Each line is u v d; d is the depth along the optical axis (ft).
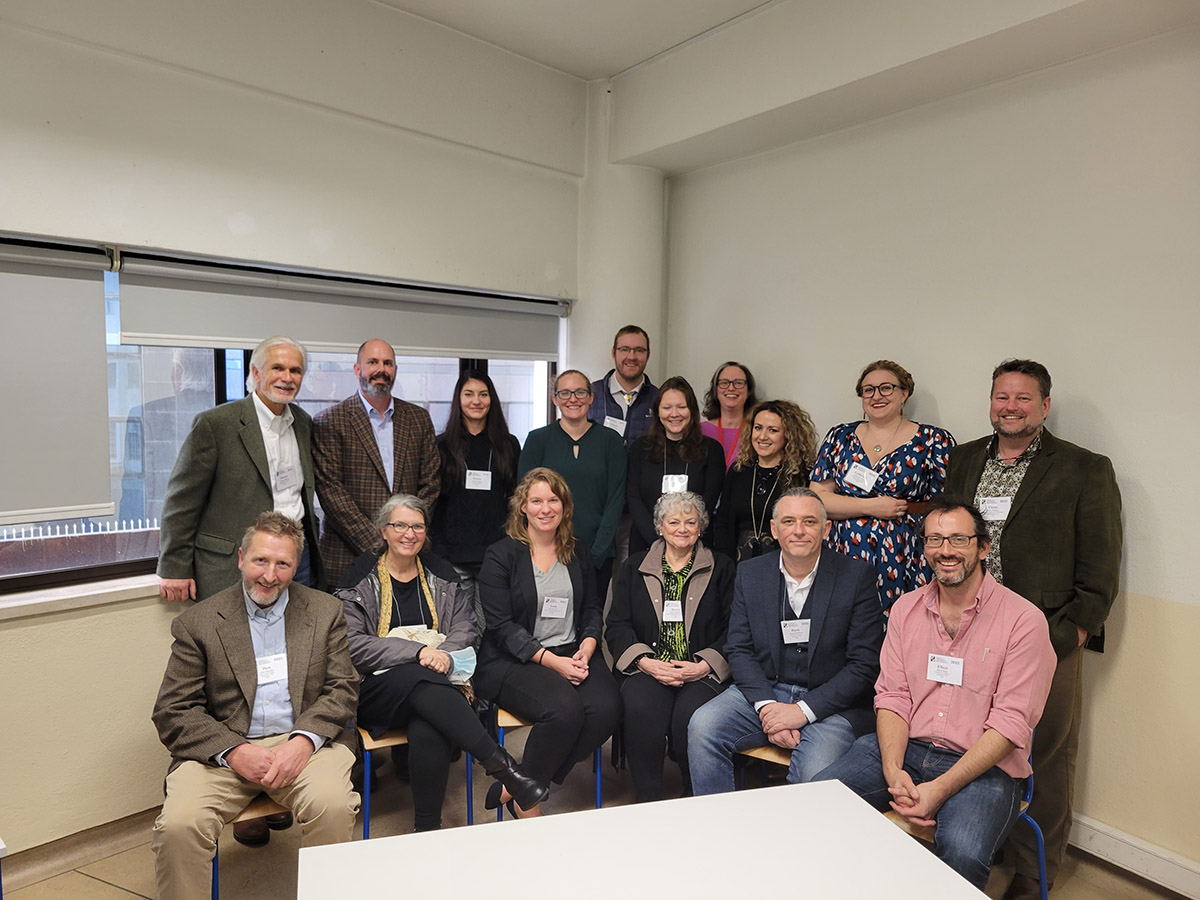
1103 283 9.07
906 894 4.77
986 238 10.12
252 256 10.29
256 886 8.48
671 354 14.70
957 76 9.73
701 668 9.41
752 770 10.28
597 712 9.16
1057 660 8.44
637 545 12.27
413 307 12.36
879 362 10.35
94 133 9.00
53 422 9.14
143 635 9.57
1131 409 8.87
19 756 8.78
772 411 11.23
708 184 13.84
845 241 11.77
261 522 7.89
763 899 4.70
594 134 13.71
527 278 13.30
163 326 9.95
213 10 9.63
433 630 9.45
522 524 10.20
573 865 5.04
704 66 11.85
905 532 9.91
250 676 7.82
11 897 8.37
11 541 9.29
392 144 11.51
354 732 8.32
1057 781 8.58
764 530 11.29
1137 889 8.76
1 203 8.45
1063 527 8.52
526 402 14.70
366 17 10.94
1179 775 8.61
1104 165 9.00
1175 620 8.58
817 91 10.31
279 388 9.43
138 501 10.31
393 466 10.96
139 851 9.21
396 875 4.91
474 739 8.56
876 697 7.98
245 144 10.14
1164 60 8.49
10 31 8.39
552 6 11.05
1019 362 8.75
